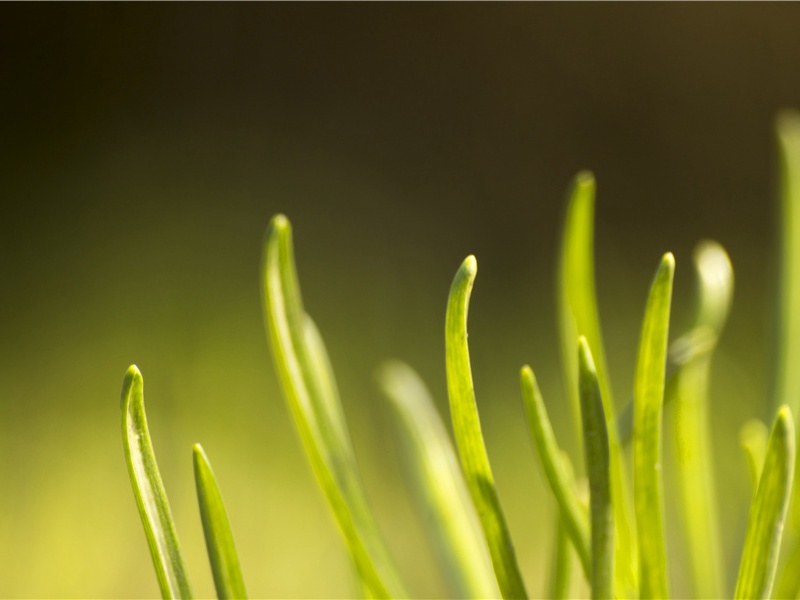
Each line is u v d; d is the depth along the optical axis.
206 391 2.31
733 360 2.56
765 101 3.58
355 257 3.28
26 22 3.70
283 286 0.38
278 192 3.47
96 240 3.12
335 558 1.66
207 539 0.35
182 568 0.34
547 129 3.77
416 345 2.76
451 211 3.60
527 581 1.72
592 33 3.83
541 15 3.89
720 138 3.61
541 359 2.68
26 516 1.60
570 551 0.38
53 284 2.85
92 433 2.09
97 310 2.67
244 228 3.28
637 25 3.78
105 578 1.51
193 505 1.66
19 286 2.82
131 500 1.67
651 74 3.72
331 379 0.39
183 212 3.28
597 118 3.76
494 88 3.85
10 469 1.80
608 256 3.32
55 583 1.48
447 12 3.97
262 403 2.26
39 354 2.55
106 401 2.34
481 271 3.30
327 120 3.76
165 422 2.21
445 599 1.26
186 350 2.51
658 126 3.68
